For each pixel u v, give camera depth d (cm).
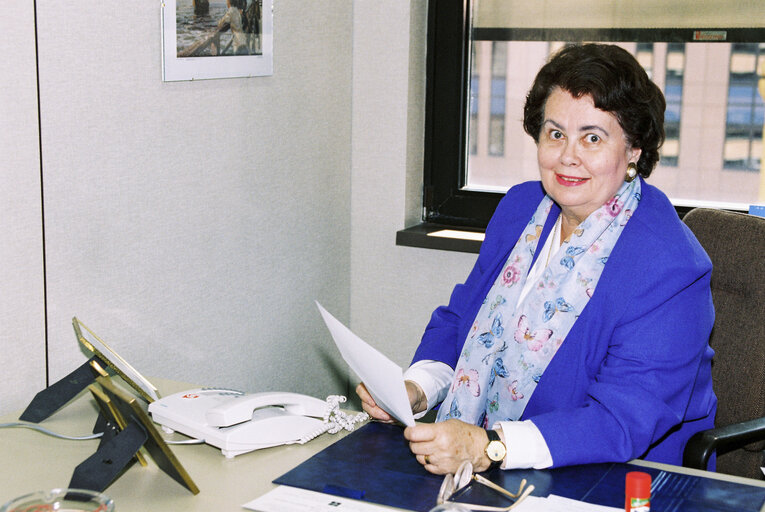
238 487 133
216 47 215
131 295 197
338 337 145
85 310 185
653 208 160
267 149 242
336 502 127
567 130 153
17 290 168
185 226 212
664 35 256
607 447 140
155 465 142
